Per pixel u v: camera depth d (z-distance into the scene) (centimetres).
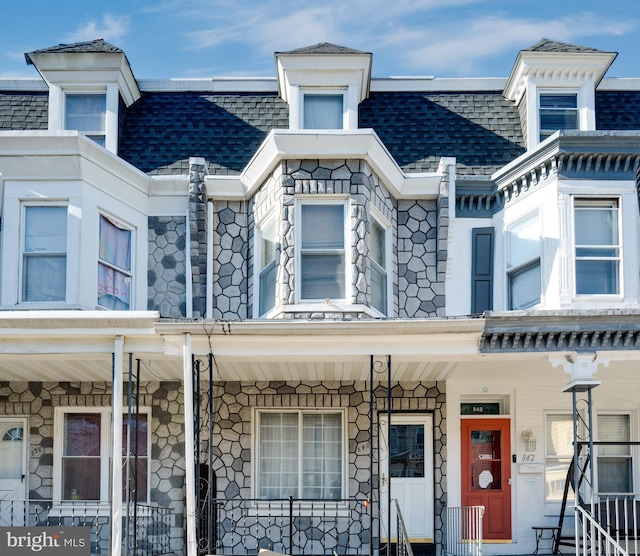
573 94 1554
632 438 1462
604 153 1370
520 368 1326
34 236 1364
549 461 1464
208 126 1574
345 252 1366
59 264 1356
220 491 1425
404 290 1469
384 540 1422
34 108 1591
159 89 1642
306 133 1358
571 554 1403
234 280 1467
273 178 1412
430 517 1434
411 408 1452
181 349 1174
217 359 1209
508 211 1466
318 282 1362
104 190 1405
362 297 1340
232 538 1391
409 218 1495
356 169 1379
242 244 1480
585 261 1374
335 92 1534
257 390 1455
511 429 1462
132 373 1273
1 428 1446
